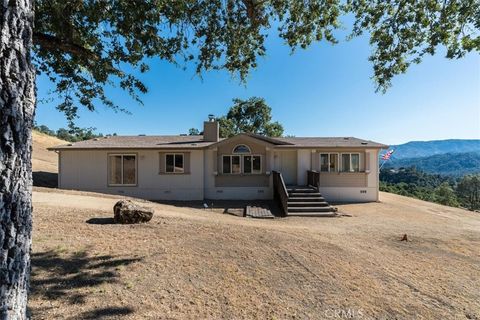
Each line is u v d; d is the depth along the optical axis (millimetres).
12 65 1680
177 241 5832
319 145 15219
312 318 3344
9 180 1674
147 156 15414
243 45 6230
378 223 10109
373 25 5391
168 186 15422
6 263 1668
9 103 1663
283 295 3877
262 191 15555
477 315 3547
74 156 15219
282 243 6246
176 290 3832
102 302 3375
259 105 34750
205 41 5859
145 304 3420
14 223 1712
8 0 1650
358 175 15414
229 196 15562
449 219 11492
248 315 3336
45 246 4949
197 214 10398
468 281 4609
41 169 21672
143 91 5809
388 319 3389
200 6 5473
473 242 7203
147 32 5078
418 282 4504
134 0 4719
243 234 6801
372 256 5738
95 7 4625
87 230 6152
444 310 3645
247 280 4285
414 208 13953
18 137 1725
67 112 5617
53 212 7684
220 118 35031
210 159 15633
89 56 5039
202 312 3346
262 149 15594
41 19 4590
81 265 4324
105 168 15266
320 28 5875
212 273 4449
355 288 4188
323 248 6090
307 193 13195
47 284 3656
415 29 5051
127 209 7039
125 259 4688
